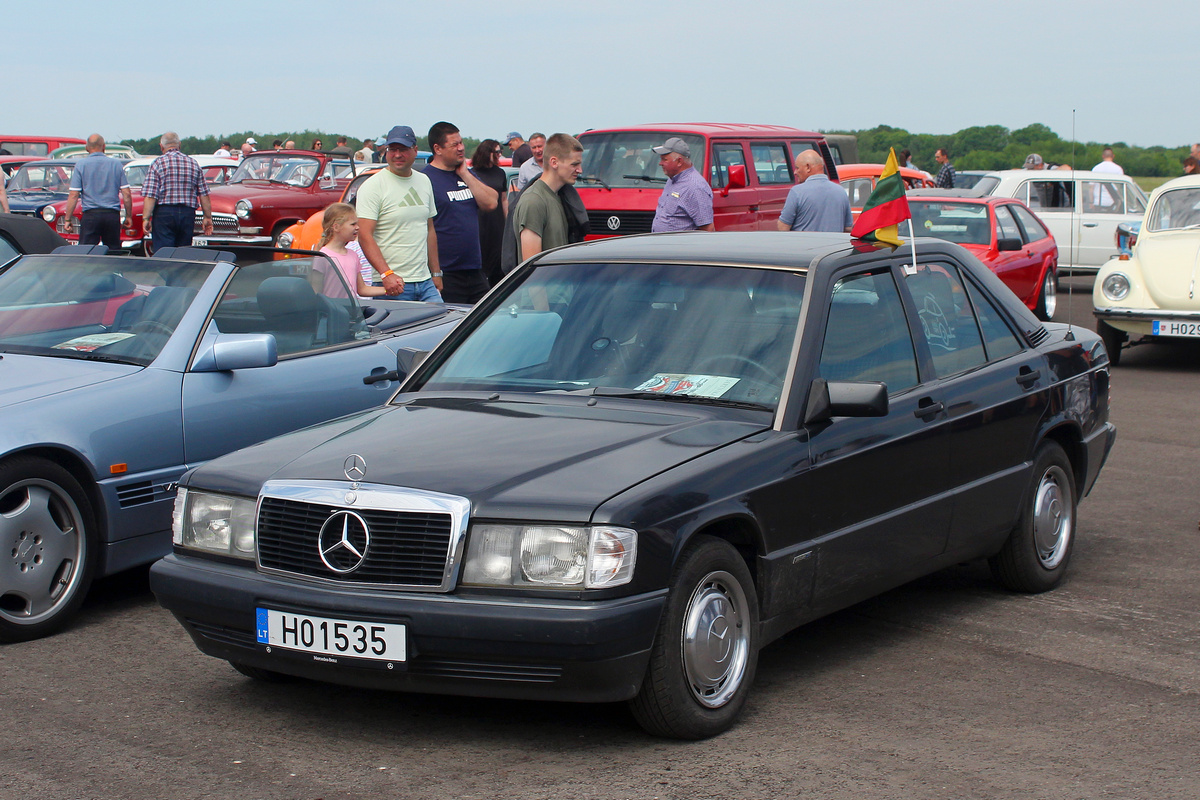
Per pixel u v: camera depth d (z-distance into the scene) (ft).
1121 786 12.39
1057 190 71.92
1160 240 44.86
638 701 13.05
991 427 17.93
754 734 13.70
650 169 50.78
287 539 13.37
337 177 71.15
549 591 12.43
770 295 15.93
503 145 73.56
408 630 12.55
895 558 16.28
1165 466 29.19
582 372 15.89
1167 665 16.22
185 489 14.44
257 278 21.09
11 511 16.57
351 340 22.40
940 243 18.88
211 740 13.52
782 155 54.24
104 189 57.52
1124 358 47.98
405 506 12.79
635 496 12.72
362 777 12.56
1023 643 17.11
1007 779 12.52
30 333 20.03
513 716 14.24
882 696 14.96
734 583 13.73
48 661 16.07
